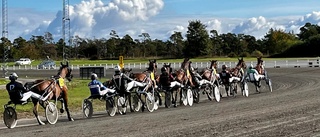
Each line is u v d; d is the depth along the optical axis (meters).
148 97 17.19
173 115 14.74
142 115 15.43
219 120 12.77
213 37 117.81
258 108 15.70
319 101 17.23
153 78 18.00
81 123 13.71
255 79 25.03
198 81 20.47
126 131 11.20
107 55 115.44
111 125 12.64
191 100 19.48
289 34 114.31
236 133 10.41
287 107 15.56
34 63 86.50
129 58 105.00
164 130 11.15
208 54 106.62
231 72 23.72
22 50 116.06
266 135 10.08
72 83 33.31
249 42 121.44
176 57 103.88
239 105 17.38
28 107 18.73
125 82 16.55
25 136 11.05
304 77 35.53
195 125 11.89
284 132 10.44
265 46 117.06
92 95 15.91
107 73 49.03
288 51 93.88
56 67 66.06
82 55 118.00
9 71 60.62
